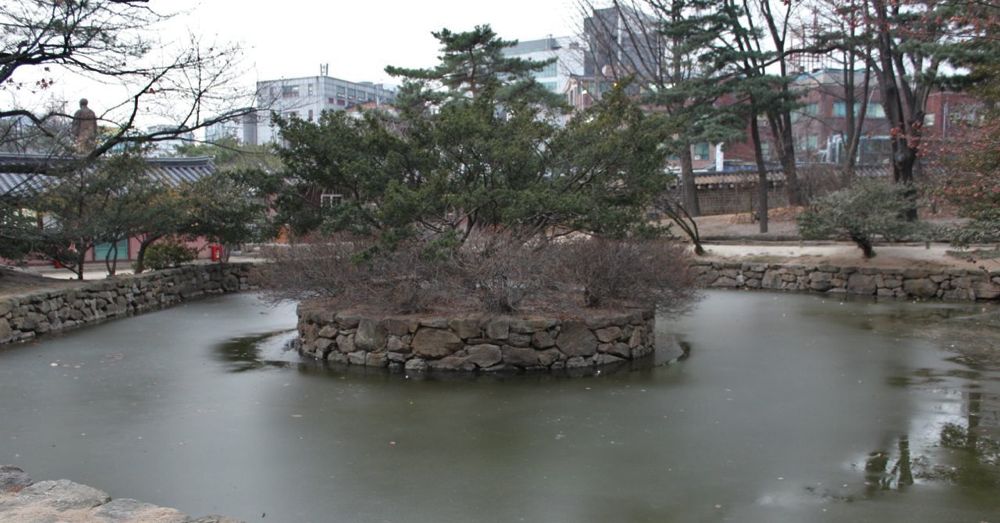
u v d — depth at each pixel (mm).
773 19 30484
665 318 10875
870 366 8633
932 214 21469
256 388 7555
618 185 10078
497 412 6668
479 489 4828
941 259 16188
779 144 25375
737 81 20969
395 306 9008
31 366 8664
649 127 9742
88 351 9664
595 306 9312
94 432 6023
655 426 6227
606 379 7965
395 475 5078
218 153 27641
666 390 7477
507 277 8664
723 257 18766
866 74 24312
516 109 9945
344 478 5016
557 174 9703
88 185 13391
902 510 4469
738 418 6453
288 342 10227
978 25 11297
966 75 18047
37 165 12602
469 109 9258
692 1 21578
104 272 17250
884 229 16125
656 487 4852
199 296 16438
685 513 4434
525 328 8320
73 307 11906
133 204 14031
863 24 17594
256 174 9969
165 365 8742
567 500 4641
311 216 9945
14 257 12977
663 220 23844
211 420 6387
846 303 14781
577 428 6176
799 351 9586
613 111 9859
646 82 25922
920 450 5578
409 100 21562
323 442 5789
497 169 9195
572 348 8508
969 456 5441
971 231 13125
